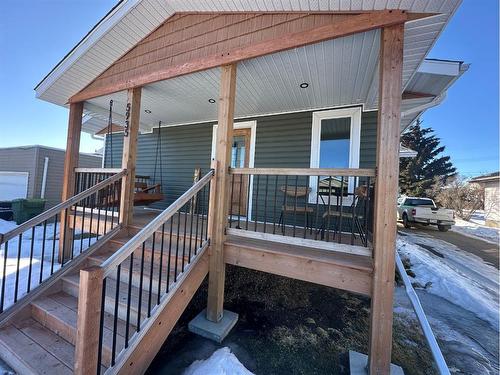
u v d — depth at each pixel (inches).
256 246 103.2
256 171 103.0
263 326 109.2
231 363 79.9
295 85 137.2
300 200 175.9
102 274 57.4
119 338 74.2
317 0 85.5
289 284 148.4
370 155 159.8
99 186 122.3
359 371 81.2
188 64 115.9
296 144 180.4
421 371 88.6
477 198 561.3
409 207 425.1
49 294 101.6
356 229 152.5
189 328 101.8
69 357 73.1
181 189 229.6
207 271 105.1
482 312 132.3
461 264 221.1
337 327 112.2
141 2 115.1
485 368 92.1
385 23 78.9
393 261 75.1
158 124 237.5
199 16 114.3
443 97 154.3
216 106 180.4
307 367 85.6
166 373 78.7
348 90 141.3
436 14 75.3
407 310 133.9
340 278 87.8
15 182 394.9
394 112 76.4
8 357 76.2
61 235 152.9
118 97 155.0
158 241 126.3
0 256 171.2
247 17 102.9
